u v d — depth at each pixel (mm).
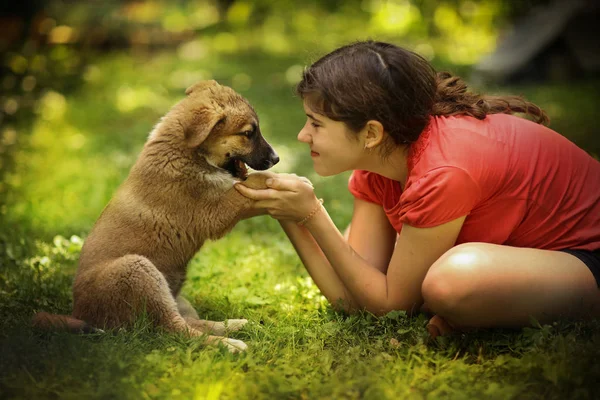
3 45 21422
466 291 4727
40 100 17500
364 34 26672
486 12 25281
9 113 16094
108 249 5695
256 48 27562
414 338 5180
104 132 15148
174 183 5801
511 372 4598
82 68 21297
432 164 4855
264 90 19062
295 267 7398
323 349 5230
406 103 4914
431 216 4852
